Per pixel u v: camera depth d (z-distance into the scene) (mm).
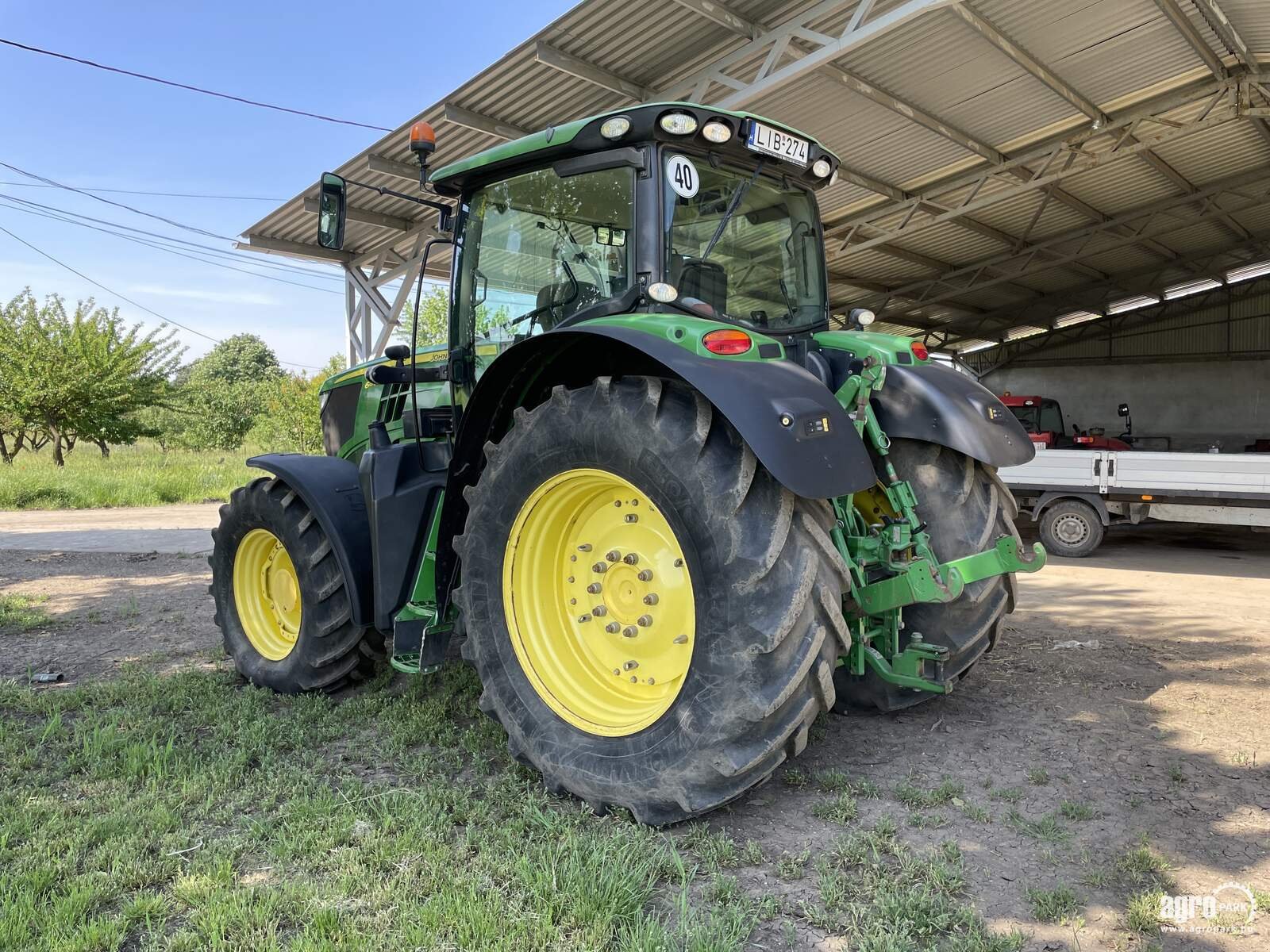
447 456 3938
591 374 3316
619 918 2211
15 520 13516
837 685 3869
